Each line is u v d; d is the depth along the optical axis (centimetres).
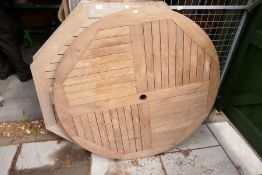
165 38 152
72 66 149
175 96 178
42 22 408
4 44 268
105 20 138
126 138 190
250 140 220
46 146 213
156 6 149
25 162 198
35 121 238
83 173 192
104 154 195
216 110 262
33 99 271
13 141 217
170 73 166
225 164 203
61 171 193
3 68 300
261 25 188
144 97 173
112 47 148
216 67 173
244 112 227
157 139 198
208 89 183
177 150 215
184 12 202
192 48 160
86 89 160
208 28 208
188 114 192
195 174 194
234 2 198
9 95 277
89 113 170
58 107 164
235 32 211
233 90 238
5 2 347
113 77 158
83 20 143
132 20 141
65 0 168
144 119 183
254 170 200
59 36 146
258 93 204
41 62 153
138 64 157
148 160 205
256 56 202
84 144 186
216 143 222
